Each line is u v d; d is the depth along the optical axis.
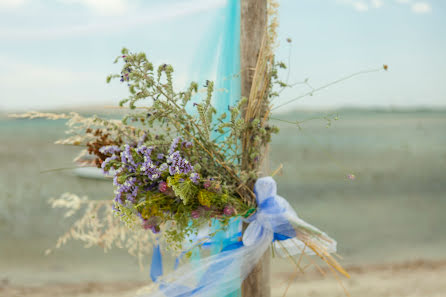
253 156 1.77
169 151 1.64
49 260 6.95
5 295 5.24
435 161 22.75
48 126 31.75
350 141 30.62
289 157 22.16
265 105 1.85
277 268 6.37
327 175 17.81
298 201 13.30
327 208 12.34
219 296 1.78
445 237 9.04
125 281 5.91
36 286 5.61
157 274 1.98
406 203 13.16
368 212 11.87
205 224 1.87
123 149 1.76
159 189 1.64
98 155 1.81
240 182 1.79
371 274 6.16
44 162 19.83
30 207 10.84
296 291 5.31
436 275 6.03
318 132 30.73
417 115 48.16
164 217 1.73
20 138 26.88
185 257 1.92
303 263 6.61
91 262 6.86
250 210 1.80
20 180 14.47
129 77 1.56
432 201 13.37
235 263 1.78
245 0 1.87
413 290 5.27
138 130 1.84
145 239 2.02
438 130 38.69
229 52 1.95
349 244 8.58
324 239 1.82
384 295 5.08
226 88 1.94
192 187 1.64
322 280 5.80
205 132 1.71
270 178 1.81
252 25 1.86
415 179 17.56
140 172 1.64
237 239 1.89
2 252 7.29
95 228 1.99
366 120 44.81
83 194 10.84
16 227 9.02
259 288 1.88
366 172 19.05
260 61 1.83
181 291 1.79
